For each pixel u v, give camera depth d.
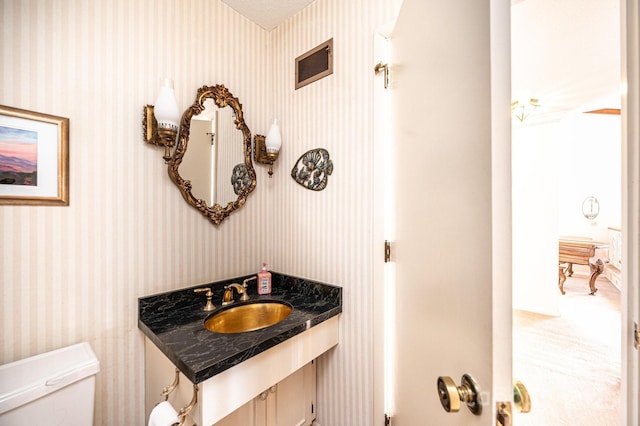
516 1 1.37
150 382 1.07
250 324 1.28
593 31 1.58
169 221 1.19
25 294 0.86
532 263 2.87
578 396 1.62
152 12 1.14
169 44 1.19
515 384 0.48
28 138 0.85
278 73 1.58
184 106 1.24
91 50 0.98
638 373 0.60
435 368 0.65
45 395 0.77
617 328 2.49
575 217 4.24
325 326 1.20
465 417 0.52
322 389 1.34
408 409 0.84
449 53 0.58
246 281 1.37
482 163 0.46
